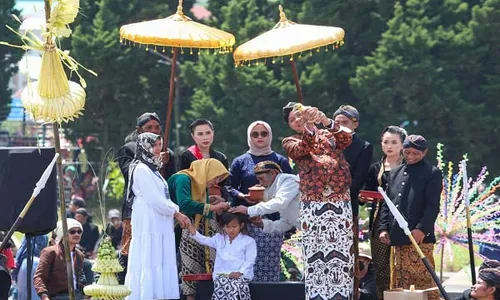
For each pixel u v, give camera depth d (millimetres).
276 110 65062
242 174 18938
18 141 68188
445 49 64312
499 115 64875
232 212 17781
